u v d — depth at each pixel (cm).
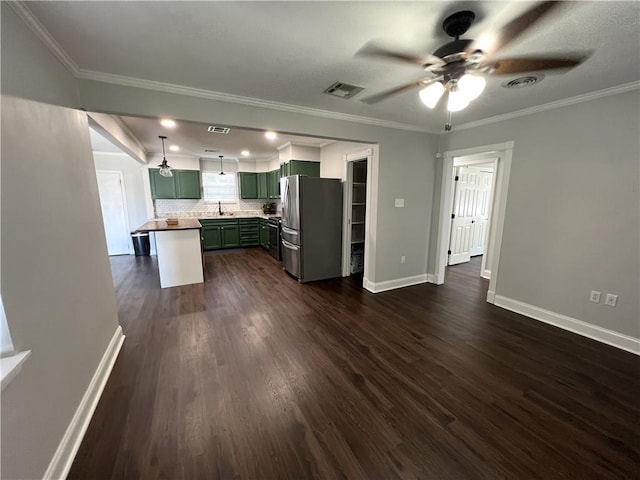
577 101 261
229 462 142
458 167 523
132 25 149
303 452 148
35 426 120
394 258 406
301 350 246
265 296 378
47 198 145
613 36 161
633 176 235
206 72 208
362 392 193
